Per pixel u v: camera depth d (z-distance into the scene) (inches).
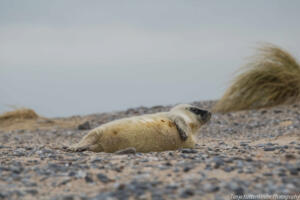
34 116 2534.5
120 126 1041.5
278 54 2208.4
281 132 1558.8
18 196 677.3
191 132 1145.4
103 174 778.2
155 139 1051.9
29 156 1037.8
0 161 950.4
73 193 695.1
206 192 666.8
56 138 1904.5
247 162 868.6
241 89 2186.3
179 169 810.8
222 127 1867.6
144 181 728.3
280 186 677.9
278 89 2161.7
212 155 986.7
